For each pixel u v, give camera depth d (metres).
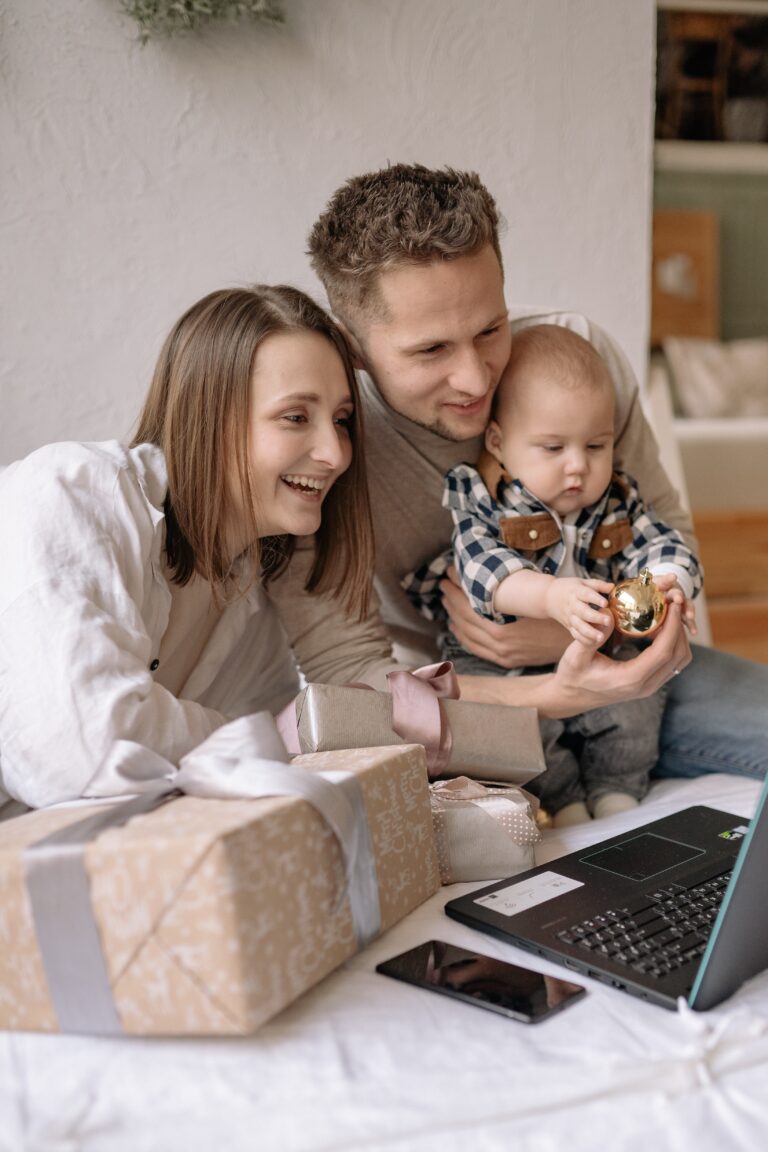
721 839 1.01
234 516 1.10
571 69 1.75
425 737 1.04
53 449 1.01
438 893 0.94
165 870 0.68
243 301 1.08
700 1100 0.64
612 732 1.27
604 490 1.25
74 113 1.56
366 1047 0.70
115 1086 0.67
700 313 4.48
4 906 0.73
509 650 1.24
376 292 1.13
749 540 3.48
